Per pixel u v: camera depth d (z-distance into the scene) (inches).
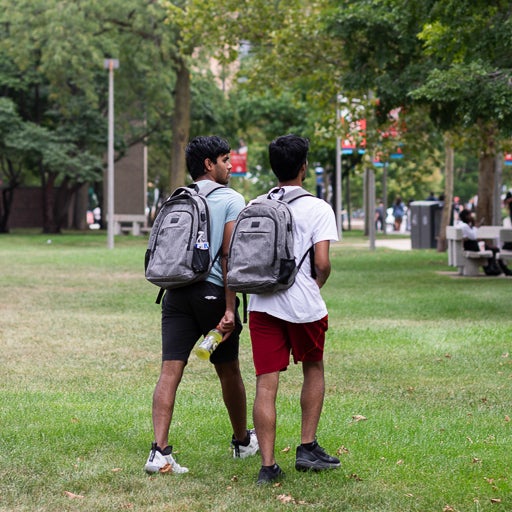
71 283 1155.9
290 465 339.0
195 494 306.0
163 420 332.5
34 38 2394.2
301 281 320.5
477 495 307.4
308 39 1407.5
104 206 3415.4
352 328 723.4
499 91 932.0
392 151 1514.5
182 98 2349.9
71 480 319.6
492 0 908.6
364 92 1375.5
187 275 326.6
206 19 1482.5
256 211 319.3
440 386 501.0
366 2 1226.6
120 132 2746.1
